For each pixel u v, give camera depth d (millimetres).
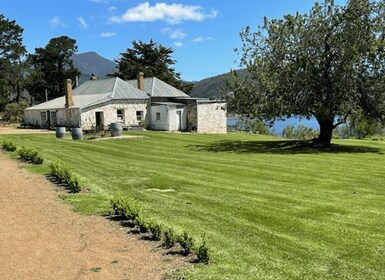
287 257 5883
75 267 5383
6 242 6262
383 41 20156
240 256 5871
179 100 39594
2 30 63125
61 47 74062
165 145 23328
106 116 35844
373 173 13500
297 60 21719
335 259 5840
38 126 41469
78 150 19094
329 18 21906
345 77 21016
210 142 26188
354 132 34406
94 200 8891
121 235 6699
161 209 8398
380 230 7211
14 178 10906
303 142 25719
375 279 5211
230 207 8664
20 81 64688
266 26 23203
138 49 72750
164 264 5523
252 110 22938
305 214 8203
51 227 7031
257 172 13438
